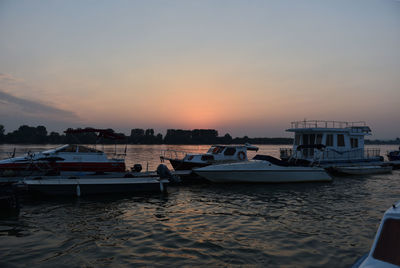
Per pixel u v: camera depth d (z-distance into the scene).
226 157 21.33
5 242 8.06
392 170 27.58
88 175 16.94
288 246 7.95
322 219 10.59
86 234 8.80
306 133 24.47
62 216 10.84
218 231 9.21
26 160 16.12
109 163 17.73
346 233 9.04
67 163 16.70
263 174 18.28
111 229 9.31
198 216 10.99
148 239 8.41
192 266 6.66
